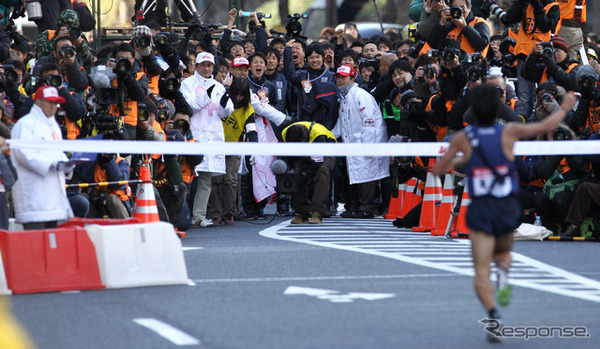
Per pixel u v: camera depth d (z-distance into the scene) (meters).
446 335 21.56
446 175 42.22
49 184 31.41
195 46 55.53
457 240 40.56
